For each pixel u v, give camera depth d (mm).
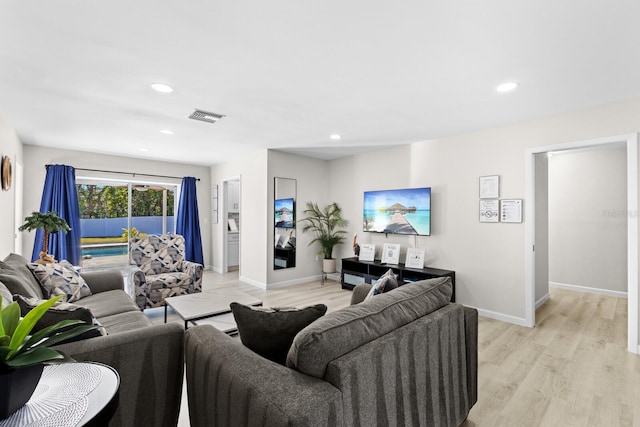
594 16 1646
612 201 4848
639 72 2291
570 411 1990
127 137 4250
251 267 5488
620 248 4770
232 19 1688
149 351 1532
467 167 3955
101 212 5730
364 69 2266
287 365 1225
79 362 1244
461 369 1802
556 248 5348
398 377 1339
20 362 840
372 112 3180
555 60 2123
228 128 3793
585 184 5078
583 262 5086
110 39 1885
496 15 1646
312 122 3545
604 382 2324
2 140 3102
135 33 1822
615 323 3559
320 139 4352
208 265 6863
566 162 5250
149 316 3818
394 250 4723
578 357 2723
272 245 5203
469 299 3939
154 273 4172
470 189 3928
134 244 4195
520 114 3232
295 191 5480
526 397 2141
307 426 933
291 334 1374
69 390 1040
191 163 6453
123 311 2596
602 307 4180
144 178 5910
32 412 914
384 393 1265
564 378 2381
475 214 3881
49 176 4809
